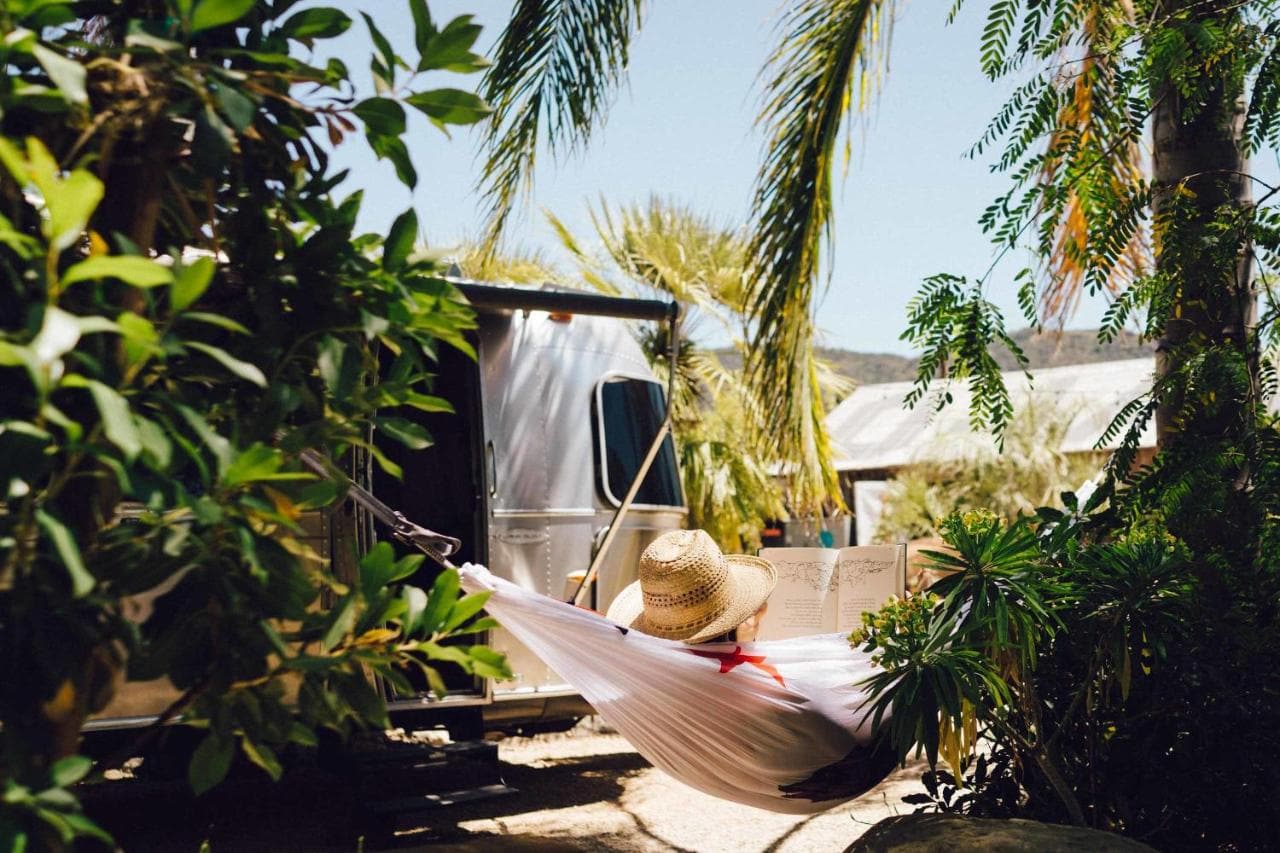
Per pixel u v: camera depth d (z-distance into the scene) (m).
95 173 1.54
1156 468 3.87
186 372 1.55
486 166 6.07
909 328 4.02
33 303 1.27
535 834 4.93
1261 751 3.29
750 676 3.74
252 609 1.51
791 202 6.16
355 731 4.98
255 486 1.48
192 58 1.48
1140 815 3.48
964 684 3.14
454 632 1.67
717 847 4.69
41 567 1.36
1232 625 3.42
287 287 1.61
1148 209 4.33
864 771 3.90
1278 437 3.73
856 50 5.98
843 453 11.73
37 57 1.29
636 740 4.09
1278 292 3.99
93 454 1.29
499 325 5.98
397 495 6.18
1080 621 3.42
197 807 5.45
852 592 5.11
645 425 6.57
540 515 5.91
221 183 1.73
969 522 3.49
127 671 1.48
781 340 6.27
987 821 3.14
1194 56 3.81
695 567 4.06
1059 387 16.62
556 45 5.89
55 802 1.24
